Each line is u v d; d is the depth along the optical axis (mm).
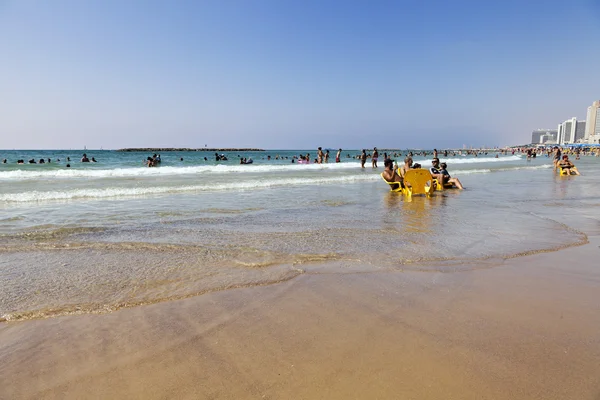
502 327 2359
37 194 8969
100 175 17656
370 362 1952
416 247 4434
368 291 3000
